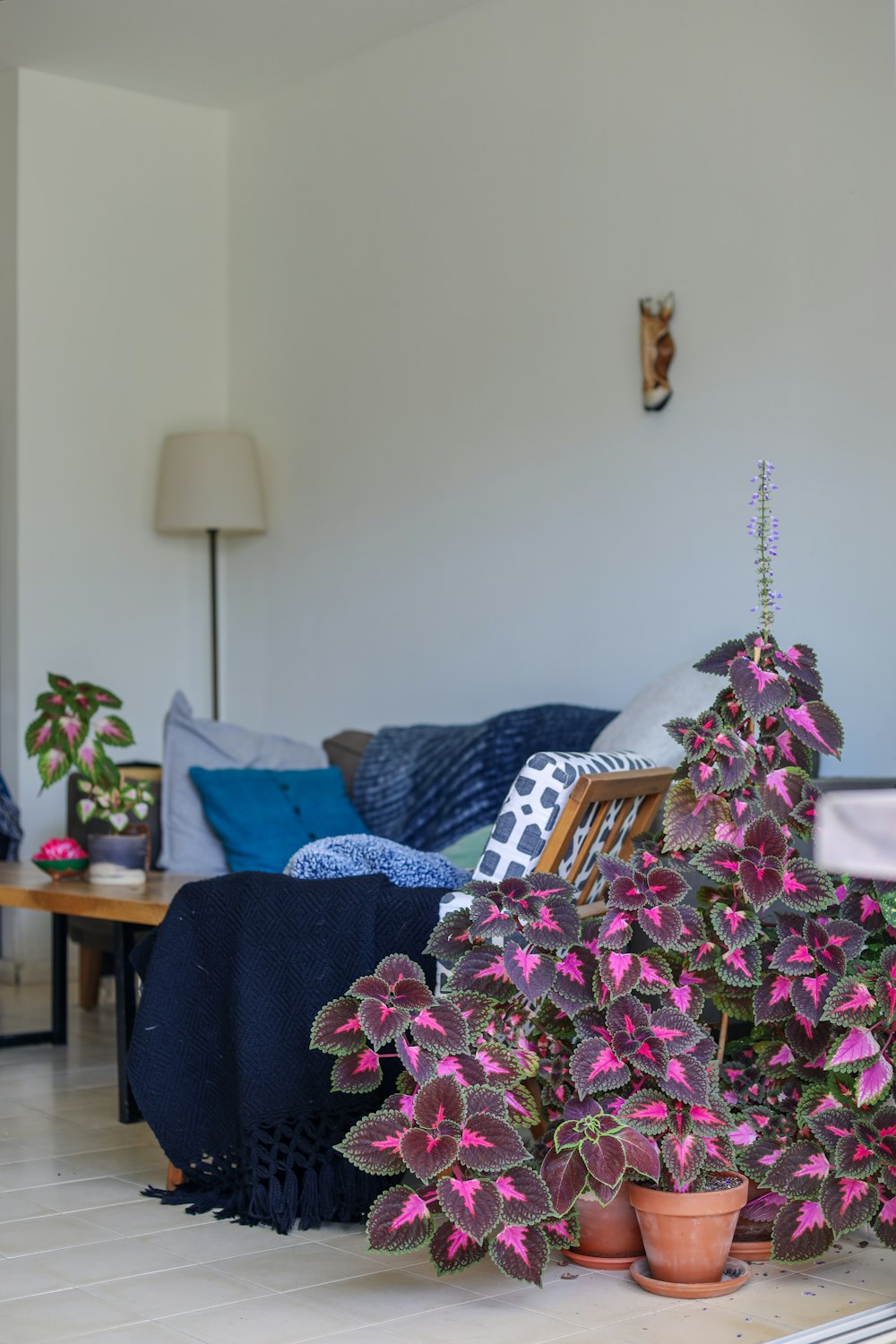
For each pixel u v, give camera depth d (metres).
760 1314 2.04
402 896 2.49
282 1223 2.40
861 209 3.61
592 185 4.29
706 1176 2.17
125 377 5.38
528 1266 2.02
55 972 3.93
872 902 2.28
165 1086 2.50
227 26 4.80
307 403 5.30
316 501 5.25
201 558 5.59
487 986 2.21
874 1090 2.12
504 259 4.57
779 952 2.22
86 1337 1.94
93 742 3.54
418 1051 2.10
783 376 3.78
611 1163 2.06
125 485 5.38
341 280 5.16
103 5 4.63
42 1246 2.31
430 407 4.82
